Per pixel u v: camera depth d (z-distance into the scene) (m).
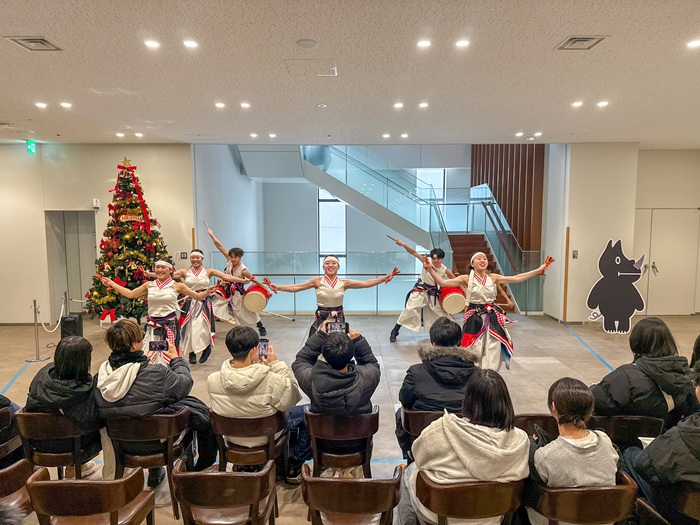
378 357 6.06
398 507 2.40
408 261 8.95
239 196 11.38
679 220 8.91
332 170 11.16
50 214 8.27
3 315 8.23
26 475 2.23
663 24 3.26
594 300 7.34
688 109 5.60
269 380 2.63
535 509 1.90
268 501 2.28
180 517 2.70
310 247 14.72
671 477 1.92
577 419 1.86
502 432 1.85
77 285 8.80
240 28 3.33
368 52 3.78
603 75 4.36
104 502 1.91
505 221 9.96
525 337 7.21
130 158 7.98
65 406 2.46
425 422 2.44
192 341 5.71
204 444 2.99
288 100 5.21
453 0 2.91
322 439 2.66
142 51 3.74
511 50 3.74
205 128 6.69
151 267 6.95
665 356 2.54
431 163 13.92
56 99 5.14
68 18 3.14
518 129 6.74
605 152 7.95
